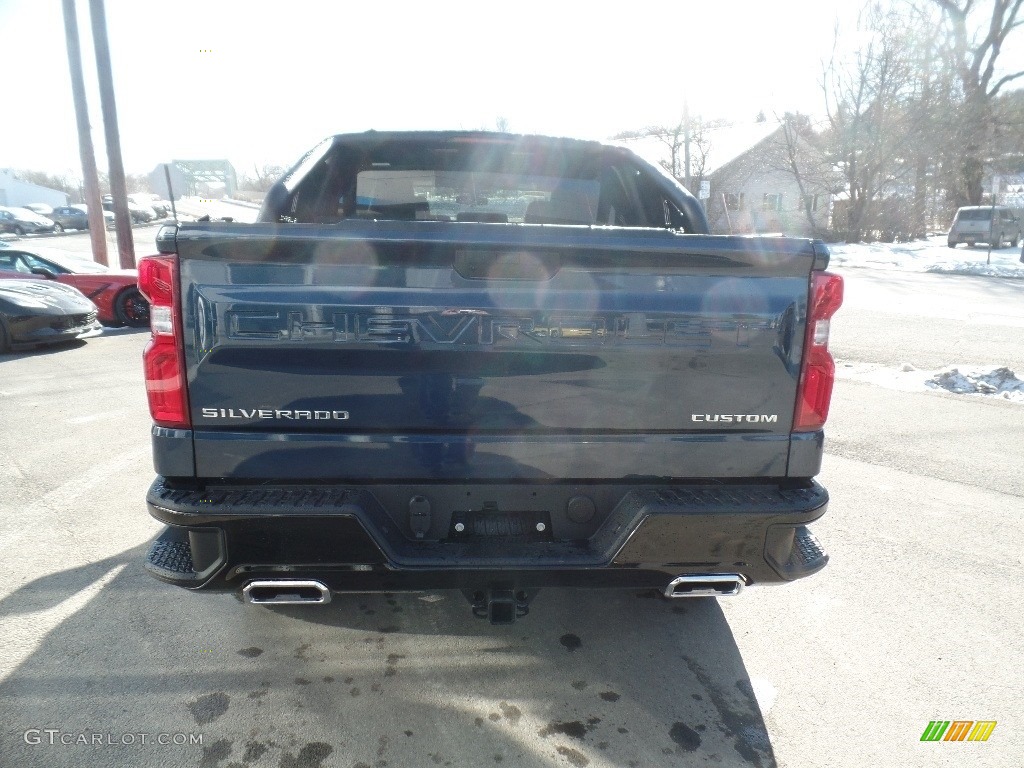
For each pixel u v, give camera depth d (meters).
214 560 2.26
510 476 2.33
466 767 2.26
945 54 32.41
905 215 34.25
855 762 2.32
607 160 3.75
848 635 3.06
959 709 2.60
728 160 39.47
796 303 2.31
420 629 3.05
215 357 2.20
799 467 2.41
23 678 2.66
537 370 2.27
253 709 2.52
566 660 2.85
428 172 3.92
